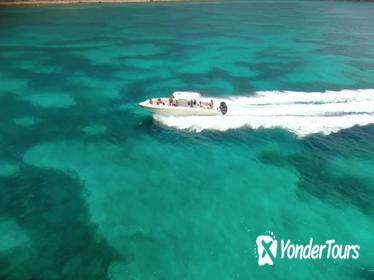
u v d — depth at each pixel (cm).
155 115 3716
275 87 4753
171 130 3566
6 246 2252
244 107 3888
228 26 9394
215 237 2327
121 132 3591
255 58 6231
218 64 5866
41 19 9800
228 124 3584
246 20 10431
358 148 3253
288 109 3831
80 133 3578
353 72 5425
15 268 2106
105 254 2202
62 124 3753
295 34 8400
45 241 2294
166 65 5797
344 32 8612
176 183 2844
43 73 5338
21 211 2538
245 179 2891
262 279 2042
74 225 2420
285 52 6644
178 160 3133
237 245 2266
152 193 2731
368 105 3922
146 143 3384
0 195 2686
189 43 7344
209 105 3650
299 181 2866
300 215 2514
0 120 3812
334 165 3050
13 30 8331
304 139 3384
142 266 2122
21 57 6147
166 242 2291
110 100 4372
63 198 2667
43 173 2950
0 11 10731
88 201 2642
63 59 6094
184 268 2109
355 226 2425
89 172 2973
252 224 2433
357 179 2883
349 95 4269
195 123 3619
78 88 4753
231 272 2084
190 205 2609
